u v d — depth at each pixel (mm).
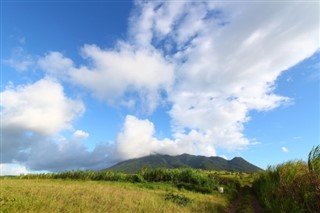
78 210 18328
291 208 17953
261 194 33562
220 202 30281
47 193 22891
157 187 44562
